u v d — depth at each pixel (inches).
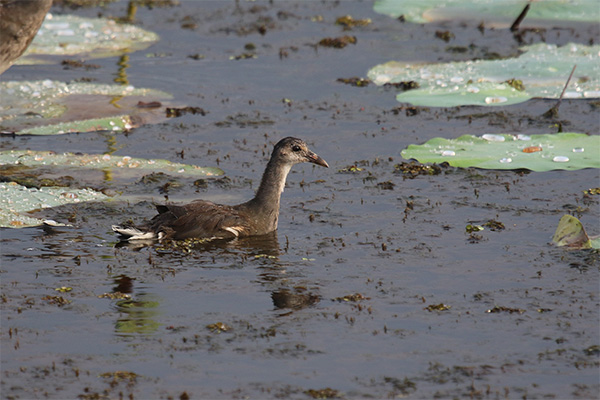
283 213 566.9
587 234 520.4
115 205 571.5
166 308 427.2
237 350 385.4
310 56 969.5
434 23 1119.0
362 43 1019.9
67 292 444.1
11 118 745.6
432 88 820.6
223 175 631.8
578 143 657.6
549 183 612.7
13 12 607.2
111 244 511.2
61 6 1193.4
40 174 623.8
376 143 707.4
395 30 1081.4
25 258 485.4
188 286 454.0
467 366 372.2
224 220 527.2
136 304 431.8
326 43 1008.9
